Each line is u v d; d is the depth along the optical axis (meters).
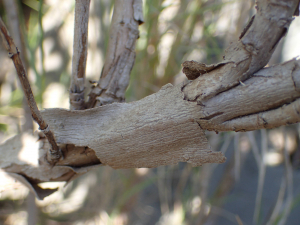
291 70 0.07
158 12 0.17
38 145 0.11
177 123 0.09
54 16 0.24
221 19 0.21
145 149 0.09
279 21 0.07
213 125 0.08
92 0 0.20
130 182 0.23
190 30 0.19
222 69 0.08
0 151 0.12
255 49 0.08
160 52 0.20
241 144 0.25
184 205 0.24
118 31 0.11
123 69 0.11
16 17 0.16
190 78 0.09
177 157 0.09
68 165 0.11
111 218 0.21
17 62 0.08
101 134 0.10
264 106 0.08
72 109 0.11
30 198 0.22
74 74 0.10
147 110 0.09
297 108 0.07
